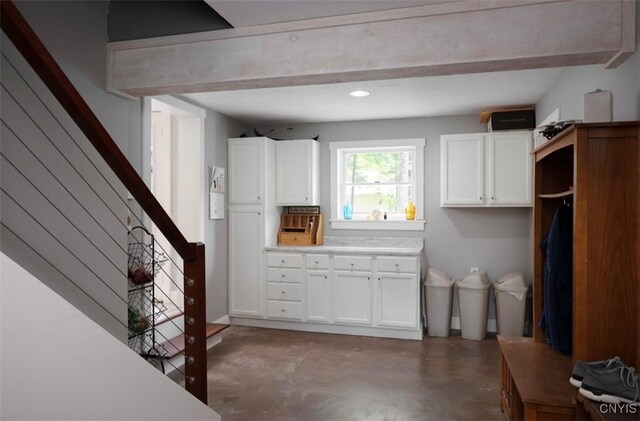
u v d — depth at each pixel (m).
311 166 4.75
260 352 3.80
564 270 2.33
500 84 3.51
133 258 2.95
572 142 1.98
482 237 4.55
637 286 1.82
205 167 4.26
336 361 3.57
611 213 1.85
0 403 0.95
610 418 1.47
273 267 4.54
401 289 4.16
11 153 1.85
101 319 2.31
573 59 2.00
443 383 3.11
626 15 1.88
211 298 4.35
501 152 4.18
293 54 2.23
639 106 1.91
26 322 1.01
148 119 3.19
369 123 4.88
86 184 2.24
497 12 1.99
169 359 3.10
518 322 4.08
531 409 1.84
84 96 2.31
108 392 1.22
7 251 1.82
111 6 2.49
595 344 1.86
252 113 4.56
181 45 2.38
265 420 2.57
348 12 2.13
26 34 1.19
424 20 2.07
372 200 4.98
